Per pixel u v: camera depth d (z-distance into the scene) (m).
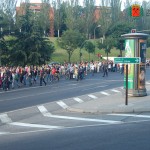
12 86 35.19
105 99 23.52
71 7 111.00
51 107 20.89
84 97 26.33
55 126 14.62
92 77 52.28
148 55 112.19
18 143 11.46
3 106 21.39
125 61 19.42
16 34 62.31
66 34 80.19
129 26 101.56
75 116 17.33
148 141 11.30
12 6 98.25
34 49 61.12
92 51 87.69
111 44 88.88
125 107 18.92
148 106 19.20
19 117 17.23
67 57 94.81
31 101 24.00
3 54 61.56
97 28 117.38
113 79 47.53
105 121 15.60
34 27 63.41
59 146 10.85
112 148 10.41
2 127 14.62
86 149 10.36
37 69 43.81
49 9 114.94
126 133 12.73
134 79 23.55
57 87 35.94
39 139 12.02
